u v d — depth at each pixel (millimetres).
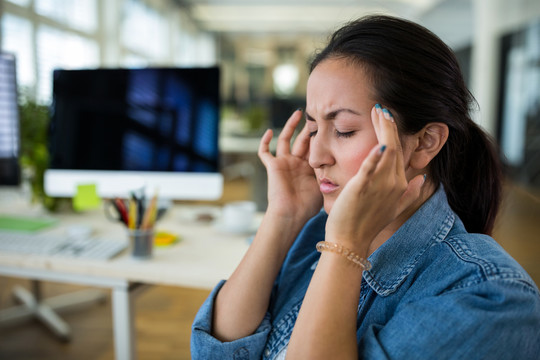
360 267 550
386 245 623
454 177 695
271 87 13164
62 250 1196
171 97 1490
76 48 4387
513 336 475
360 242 552
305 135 841
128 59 5879
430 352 488
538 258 2686
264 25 11734
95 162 1531
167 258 1175
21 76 3297
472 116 687
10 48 3152
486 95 6473
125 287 1134
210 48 12359
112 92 1518
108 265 1110
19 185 1594
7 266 1194
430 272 574
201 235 1405
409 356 496
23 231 1396
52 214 1680
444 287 536
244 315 730
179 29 9195
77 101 1533
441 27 8445
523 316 478
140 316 2311
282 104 5793
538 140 5668
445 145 642
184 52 9719
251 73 13180
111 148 1524
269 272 754
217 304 757
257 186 4809
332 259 549
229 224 1414
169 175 1504
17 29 3258
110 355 1928
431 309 504
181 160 1497
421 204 647
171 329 2188
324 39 684
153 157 1510
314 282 558
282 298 765
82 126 1535
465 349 477
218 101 1462
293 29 12164
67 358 1894
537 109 5684
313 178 829
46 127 1709
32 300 2303
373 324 568
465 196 713
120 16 5344
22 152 1674
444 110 589
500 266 512
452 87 604
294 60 13109
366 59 572
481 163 701
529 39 5844
